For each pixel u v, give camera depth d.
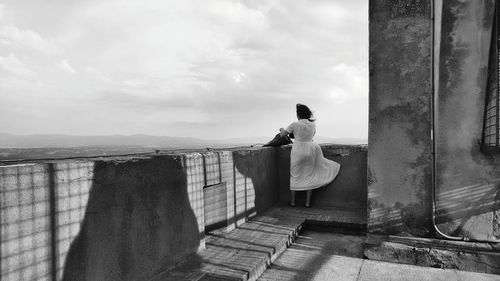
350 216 5.10
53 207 2.01
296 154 5.65
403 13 4.12
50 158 2.49
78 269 2.18
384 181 4.22
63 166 2.07
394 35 4.16
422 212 4.08
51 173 2.00
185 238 3.33
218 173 4.01
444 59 4.03
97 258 2.33
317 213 5.32
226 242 3.90
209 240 3.97
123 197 2.55
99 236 2.34
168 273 3.01
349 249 4.17
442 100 4.05
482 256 3.54
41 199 1.94
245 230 4.39
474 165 3.94
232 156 4.38
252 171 5.04
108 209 2.41
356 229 4.75
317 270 3.53
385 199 4.22
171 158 3.12
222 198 4.27
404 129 4.14
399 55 4.14
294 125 5.69
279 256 3.88
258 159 5.28
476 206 3.94
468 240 3.89
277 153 6.22
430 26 4.03
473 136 3.94
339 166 5.76
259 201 5.32
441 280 3.34
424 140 4.07
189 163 3.41
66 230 2.10
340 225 4.82
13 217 1.79
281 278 3.32
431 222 4.05
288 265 3.63
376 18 4.23
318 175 5.73
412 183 4.11
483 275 3.46
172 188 3.13
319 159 5.77
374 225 4.26
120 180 2.52
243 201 4.73
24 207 1.85
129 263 2.62
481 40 3.90
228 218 4.30
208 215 4.34
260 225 4.63
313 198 5.91
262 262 3.41
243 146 5.92
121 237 2.53
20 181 1.82
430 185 4.05
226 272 3.05
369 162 4.28
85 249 2.23
